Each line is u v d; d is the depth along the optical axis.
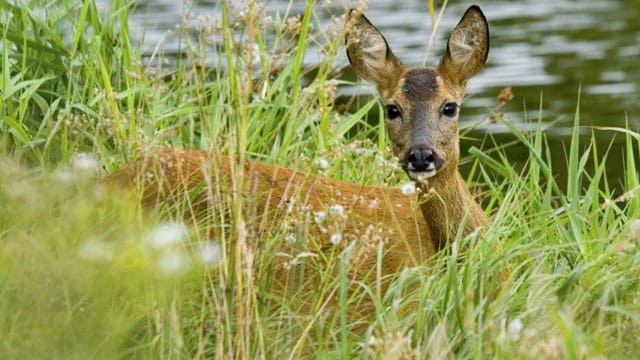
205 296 9.52
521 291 10.16
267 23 11.37
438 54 22.28
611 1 26.75
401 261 11.02
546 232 11.64
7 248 8.88
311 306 10.20
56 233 9.03
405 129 11.65
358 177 13.05
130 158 11.87
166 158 11.24
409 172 11.38
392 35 23.88
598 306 9.72
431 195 10.92
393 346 9.05
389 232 10.84
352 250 10.30
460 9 26.06
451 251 11.08
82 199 9.52
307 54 19.70
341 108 14.48
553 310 9.34
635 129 18.12
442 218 11.31
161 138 11.66
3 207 9.41
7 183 9.51
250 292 9.35
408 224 11.32
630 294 10.27
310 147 13.93
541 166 12.65
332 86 13.12
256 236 10.25
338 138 13.10
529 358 9.00
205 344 9.57
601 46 22.83
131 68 14.02
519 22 25.00
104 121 12.04
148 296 9.17
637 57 21.94
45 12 15.00
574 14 25.55
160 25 21.53
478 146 17.41
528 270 10.76
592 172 16.75
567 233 11.98
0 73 13.75
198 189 10.94
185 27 10.48
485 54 11.92
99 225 9.70
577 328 9.12
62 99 13.83
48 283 8.77
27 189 9.43
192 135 12.99
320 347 9.66
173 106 13.76
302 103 11.45
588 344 9.02
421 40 23.39
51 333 8.63
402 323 9.80
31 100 13.86
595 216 12.12
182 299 9.49
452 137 11.59
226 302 9.48
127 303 9.10
